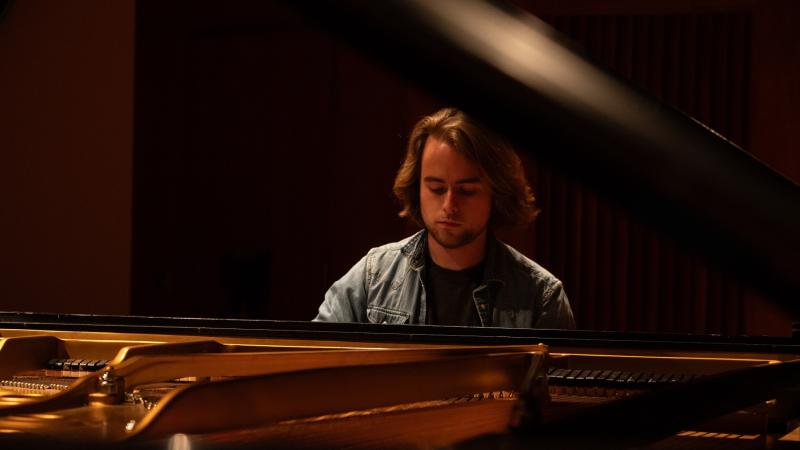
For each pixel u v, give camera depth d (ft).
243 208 15.44
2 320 5.07
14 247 13.47
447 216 5.72
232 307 14.33
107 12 13.21
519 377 3.91
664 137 1.23
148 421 2.33
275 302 15.17
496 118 1.30
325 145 14.93
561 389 4.19
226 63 15.55
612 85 1.26
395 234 14.51
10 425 2.99
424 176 5.82
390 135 14.48
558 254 13.12
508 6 1.32
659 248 12.92
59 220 13.37
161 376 3.38
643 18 12.87
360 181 14.67
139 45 14.88
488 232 6.13
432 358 3.85
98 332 4.82
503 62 1.27
